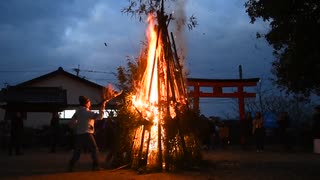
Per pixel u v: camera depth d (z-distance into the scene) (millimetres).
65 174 12469
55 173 12867
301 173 12391
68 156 20797
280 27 18688
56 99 32219
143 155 12883
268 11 18531
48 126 33500
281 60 21891
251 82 31422
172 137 12805
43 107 32719
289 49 20375
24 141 29656
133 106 13383
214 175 11898
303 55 18953
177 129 12922
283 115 23734
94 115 13219
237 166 14117
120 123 13633
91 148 13211
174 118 12953
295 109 40719
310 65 19516
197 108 13758
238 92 31453
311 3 16781
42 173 13008
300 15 17031
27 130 31219
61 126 28828
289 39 19594
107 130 22969
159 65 13398
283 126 23672
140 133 13242
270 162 15758
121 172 12664
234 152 22109
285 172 12602
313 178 11367
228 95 31391
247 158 17766
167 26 13648
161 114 12938
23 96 32062
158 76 13297
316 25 16812
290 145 25250
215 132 26984
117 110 13961
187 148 13164
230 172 12547
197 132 13547
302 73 20500
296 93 23984
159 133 12805
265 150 23672
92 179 11430
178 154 12875
